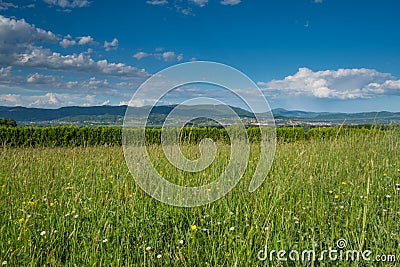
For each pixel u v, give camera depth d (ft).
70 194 15.62
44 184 17.12
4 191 16.40
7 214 12.84
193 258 10.04
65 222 12.15
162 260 10.12
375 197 14.25
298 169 17.87
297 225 11.82
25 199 14.85
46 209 13.24
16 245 10.05
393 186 15.01
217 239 10.98
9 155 27.30
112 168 19.97
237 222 12.01
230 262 9.65
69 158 26.61
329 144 27.81
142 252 10.44
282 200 13.48
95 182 17.69
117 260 9.45
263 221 11.86
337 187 15.96
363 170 18.49
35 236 11.01
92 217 12.18
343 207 12.91
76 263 9.83
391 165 18.81
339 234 11.02
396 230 11.03
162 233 11.59
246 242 9.99
